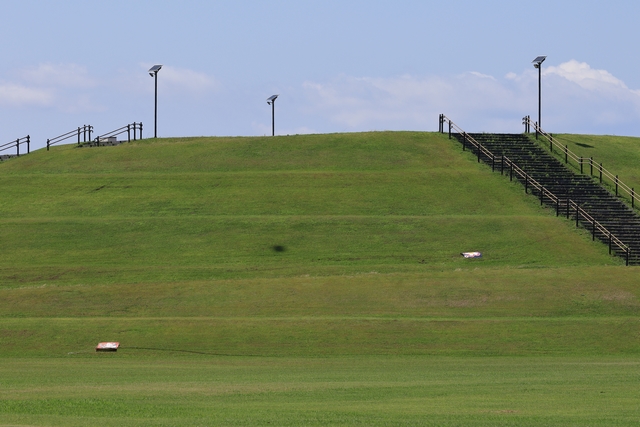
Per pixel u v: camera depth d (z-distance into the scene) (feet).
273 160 528.22
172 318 278.26
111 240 398.21
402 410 139.13
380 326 262.88
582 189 466.29
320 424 125.70
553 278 321.11
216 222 416.87
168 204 448.65
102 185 482.69
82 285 328.70
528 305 293.64
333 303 297.94
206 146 563.48
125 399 152.15
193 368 210.59
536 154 531.91
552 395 156.04
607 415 132.98
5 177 502.79
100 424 125.49
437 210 436.76
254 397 155.33
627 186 483.92
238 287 314.76
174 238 399.03
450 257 374.84
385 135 572.51
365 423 126.31
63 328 262.88
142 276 351.05
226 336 256.32
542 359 229.45
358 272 351.25
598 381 177.17
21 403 146.00
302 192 460.96
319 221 416.05
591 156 542.57
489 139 558.56
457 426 123.44
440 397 154.40
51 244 393.29
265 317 282.36
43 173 522.47
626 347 247.70
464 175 486.79
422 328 261.85
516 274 327.88
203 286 316.19
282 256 376.68
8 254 381.19
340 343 249.96
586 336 256.32
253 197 454.81
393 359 229.86
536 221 414.21
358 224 412.36
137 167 523.70
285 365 216.95
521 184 472.03
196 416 133.69
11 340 253.65
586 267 342.23
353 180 478.59
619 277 321.11
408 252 380.37
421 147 545.85
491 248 384.47
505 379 182.39
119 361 228.02
